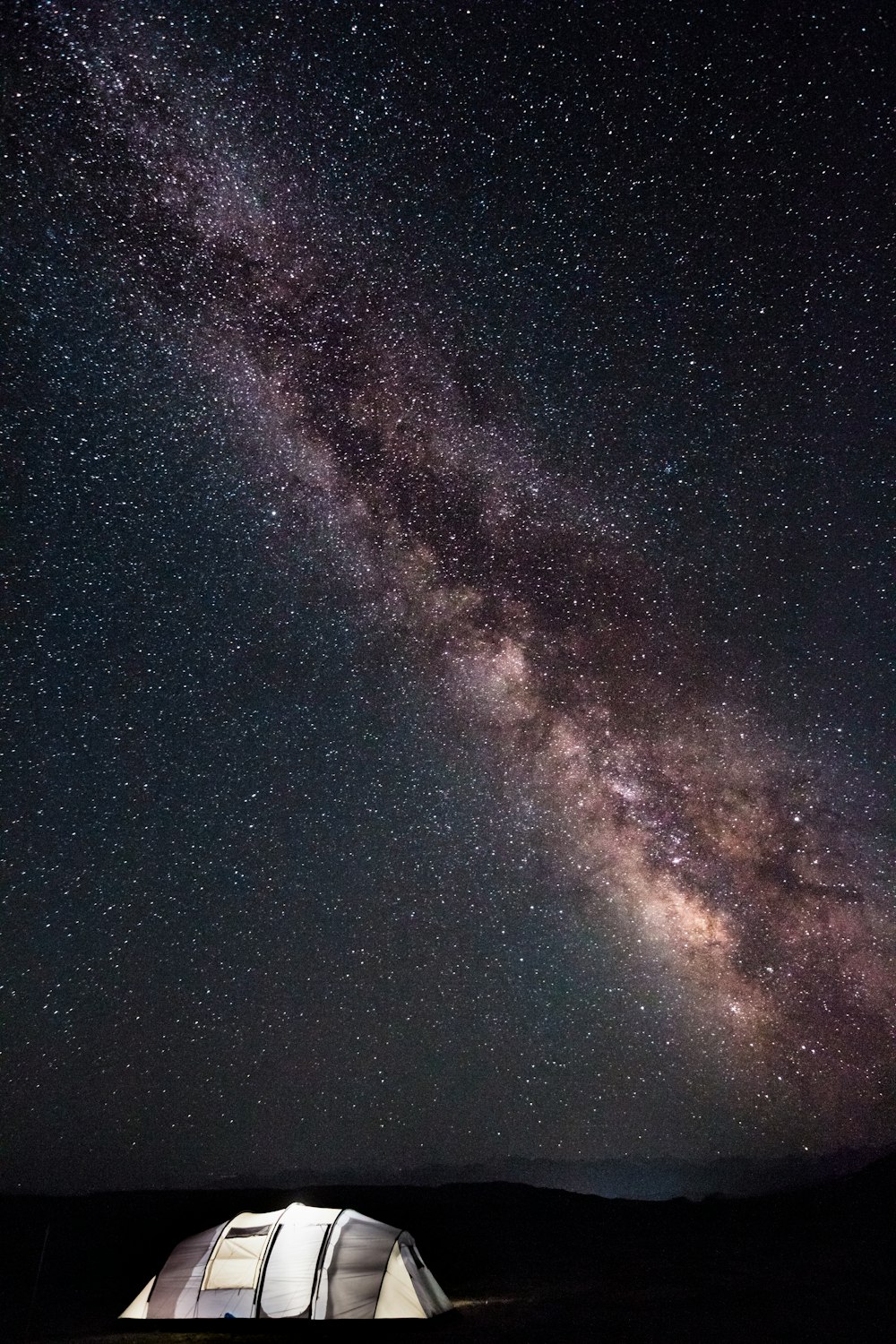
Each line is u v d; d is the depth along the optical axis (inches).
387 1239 477.7
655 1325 434.3
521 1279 602.2
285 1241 473.7
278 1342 420.8
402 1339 415.8
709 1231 803.4
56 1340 430.3
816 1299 496.1
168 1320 449.7
